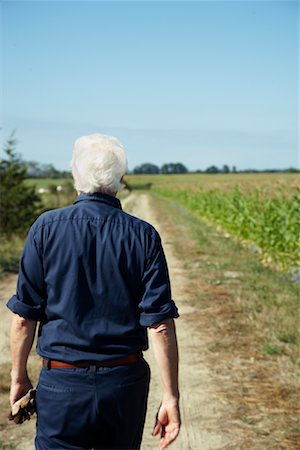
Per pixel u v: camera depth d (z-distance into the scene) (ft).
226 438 19.51
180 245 74.79
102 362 11.04
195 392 23.56
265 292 41.91
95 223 11.44
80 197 11.83
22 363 11.55
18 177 76.43
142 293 11.30
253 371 25.73
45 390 11.09
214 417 21.17
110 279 11.21
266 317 34.53
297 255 49.06
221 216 87.35
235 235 77.15
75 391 10.94
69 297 11.15
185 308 38.37
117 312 11.19
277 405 22.02
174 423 11.23
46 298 11.43
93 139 11.98
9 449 18.81
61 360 11.07
